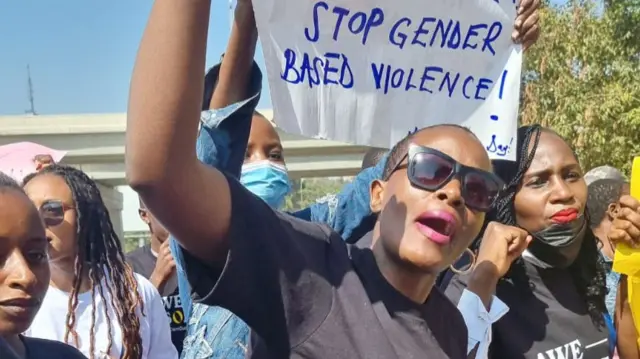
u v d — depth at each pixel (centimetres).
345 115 211
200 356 217
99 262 271
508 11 233
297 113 204
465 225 176
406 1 217
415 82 222
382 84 217
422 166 174
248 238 153
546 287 265
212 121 180
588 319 266
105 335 263
